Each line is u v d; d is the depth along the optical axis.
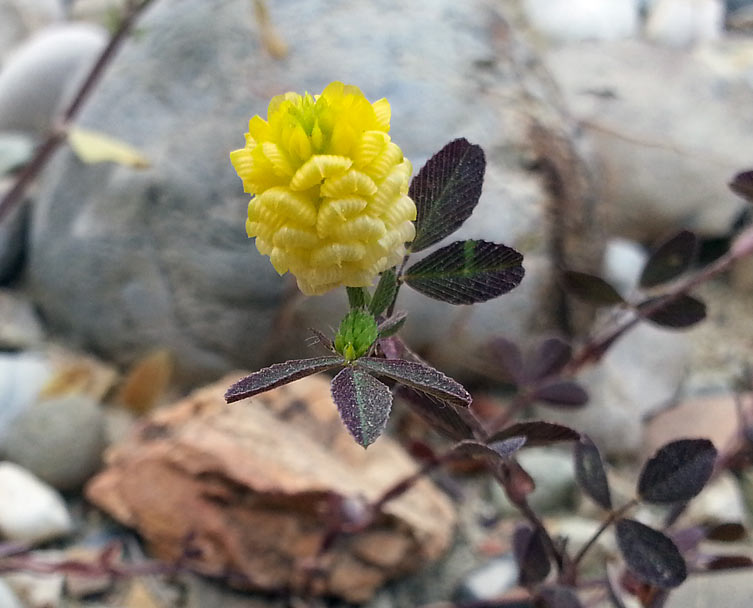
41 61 0.22
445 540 0.13
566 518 0.14
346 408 0.06
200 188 0.15
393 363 0.06
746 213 0.22
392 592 0.13
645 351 0.17
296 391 0.14
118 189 0.16
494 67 0.17
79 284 0.16
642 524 0.08
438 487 0.14
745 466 0.10
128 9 0.15
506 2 0.27
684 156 0.21
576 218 0.16
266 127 0.06
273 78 0.16
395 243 0.06
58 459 0.14
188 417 0.13
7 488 0.13
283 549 0.12
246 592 0.12
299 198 0.06
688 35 0.26
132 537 0.13
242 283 0.15
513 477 0.08
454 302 0.07
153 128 0.16
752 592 0.10
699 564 0.09
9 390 0.15
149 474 0.13
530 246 0.16
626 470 0.16
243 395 0.06
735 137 0.21
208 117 0.16
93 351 0.17
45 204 0.17
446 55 0.16
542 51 0.25
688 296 0.09
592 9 0.26
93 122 0.17
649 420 0.16
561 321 0.16
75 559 0.12
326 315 0.15
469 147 0.07
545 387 0.11
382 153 0.06
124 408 0.16
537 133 0.16
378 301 0.06
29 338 0.17
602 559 0.13
